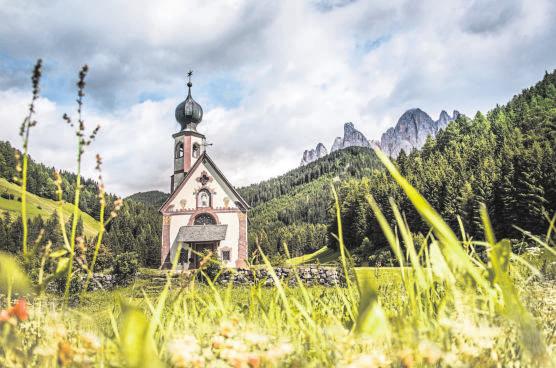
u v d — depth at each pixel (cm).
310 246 13925
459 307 110
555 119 9544
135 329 53
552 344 110
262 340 108
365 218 7756
